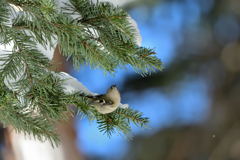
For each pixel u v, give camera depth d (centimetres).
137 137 1661
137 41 850
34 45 843
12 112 846
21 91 843
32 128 848
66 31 838
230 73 1742
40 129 848
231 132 1730
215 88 1739
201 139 1706
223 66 1723
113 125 852
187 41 1656
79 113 849
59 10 844
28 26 840
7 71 841
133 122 855
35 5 837
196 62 1669
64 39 841
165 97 1638
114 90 847
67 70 1387
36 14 838
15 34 841
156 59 848
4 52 848
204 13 1631
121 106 855
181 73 1650
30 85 843
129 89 1591
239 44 1708
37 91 843
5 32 840
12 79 844
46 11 834
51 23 838
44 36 841
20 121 847
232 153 1709
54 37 841
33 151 1285
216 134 1720
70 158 1405
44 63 845
